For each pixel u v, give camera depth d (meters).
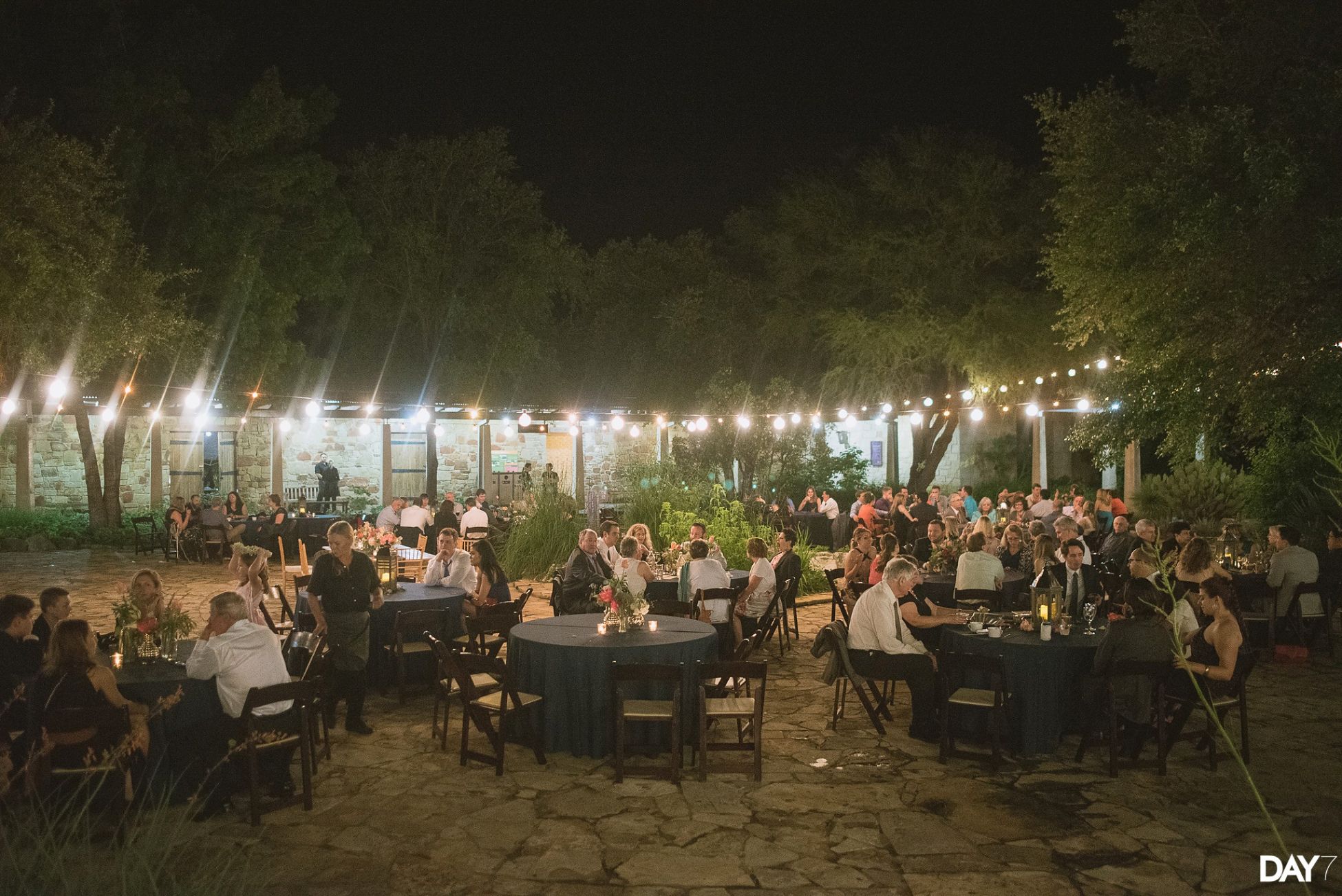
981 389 24.44
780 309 27.17
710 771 7.16
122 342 15.88
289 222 23.42
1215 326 11.70
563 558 16.23
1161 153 12.16
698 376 28.73
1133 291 12.88
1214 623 7.26
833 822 6.26
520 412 24.11
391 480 27.55
